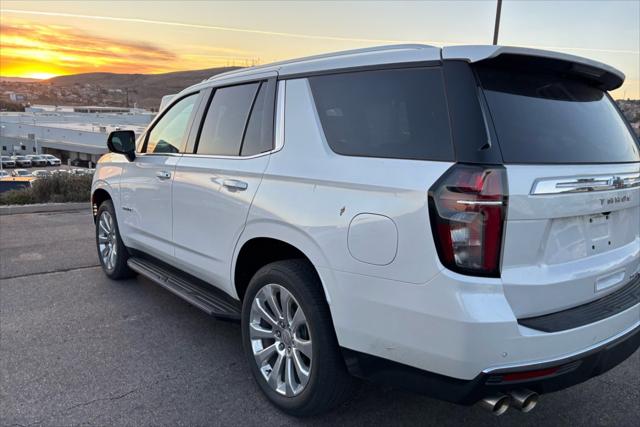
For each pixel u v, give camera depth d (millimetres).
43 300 4637
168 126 4230
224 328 4082
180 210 3760
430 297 2117
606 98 2920
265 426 2775
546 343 2115
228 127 3445
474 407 3018
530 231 2131
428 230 2111
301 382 2754
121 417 2812
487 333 2020
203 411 2896
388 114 2455
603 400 3133
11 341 3752
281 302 2857
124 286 5078
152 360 3504
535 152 2213
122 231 4816
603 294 2545
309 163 2701
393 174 2279
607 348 2336
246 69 3547
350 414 2914
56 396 3008
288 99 2990
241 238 3098
